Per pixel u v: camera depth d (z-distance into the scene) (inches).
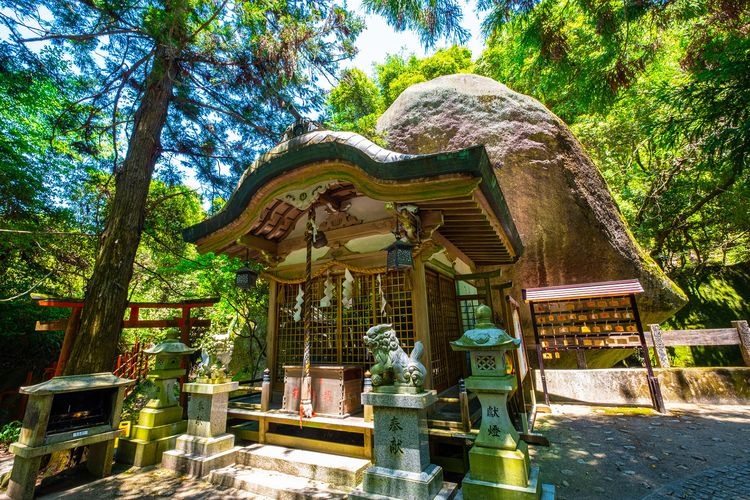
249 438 183.5
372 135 291.6
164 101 263.9
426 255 181.6
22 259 343.9
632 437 196.5
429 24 201.9
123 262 220.7
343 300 196.7
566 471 155.1
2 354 369.1
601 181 389.4
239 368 391.2
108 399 169.9
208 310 415.2
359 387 177.2
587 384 290.0
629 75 251.1
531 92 523.2
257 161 181.8
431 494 112.3
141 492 142.6
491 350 117.2
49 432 146.9
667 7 232.2
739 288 491.8
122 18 245.8
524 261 365.1
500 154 395.2
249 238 211.2
